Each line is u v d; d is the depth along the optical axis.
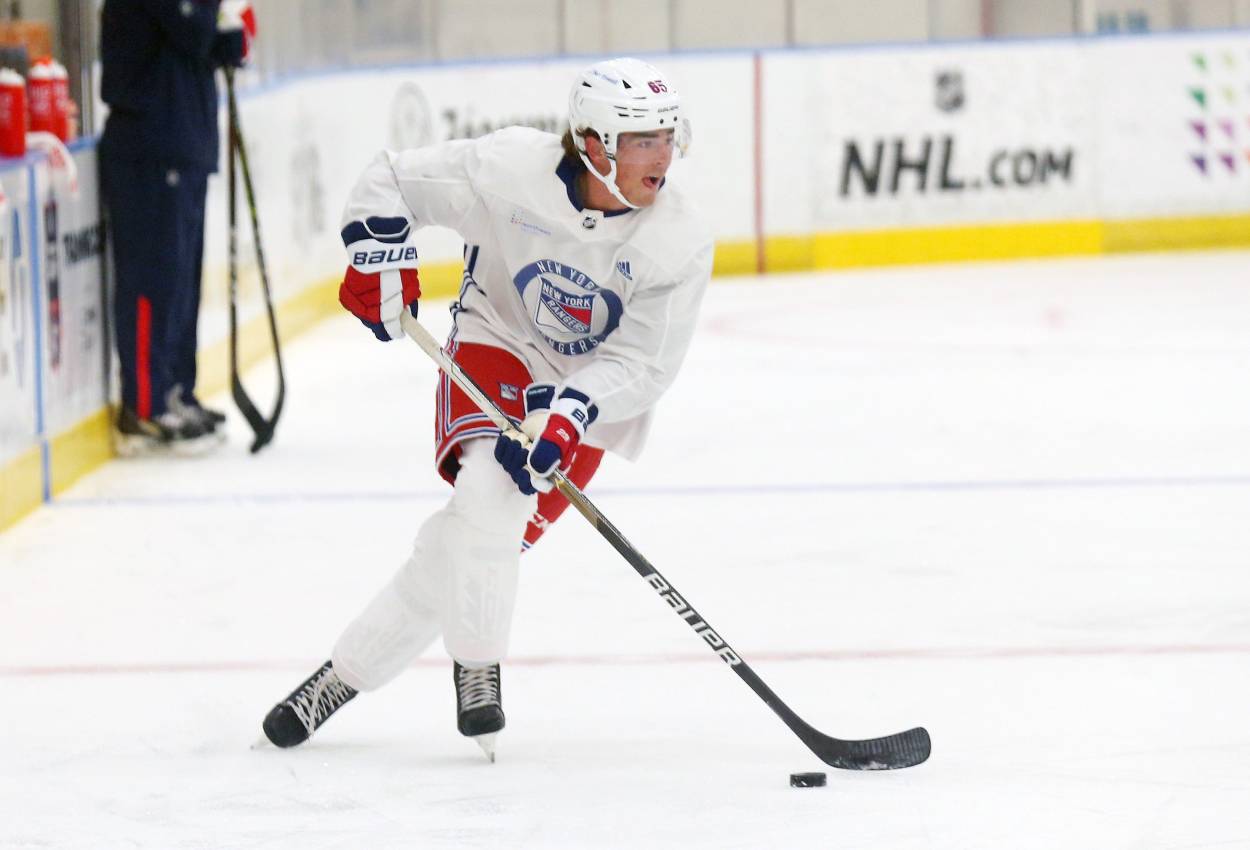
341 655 12.33
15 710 13.63
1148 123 42.22
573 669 14.54
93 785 11.90
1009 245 42.16
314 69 35.91
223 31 23.39
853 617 15.93
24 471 20.39
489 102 39.25
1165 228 42.62
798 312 35.50
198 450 23.77
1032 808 11.18
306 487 21.73
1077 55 41.84
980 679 14.08
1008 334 32.22
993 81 41.69
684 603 11.76
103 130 23.28
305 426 25.78
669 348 11.87
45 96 21.86
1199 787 11.54
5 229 19.86
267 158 31.94
